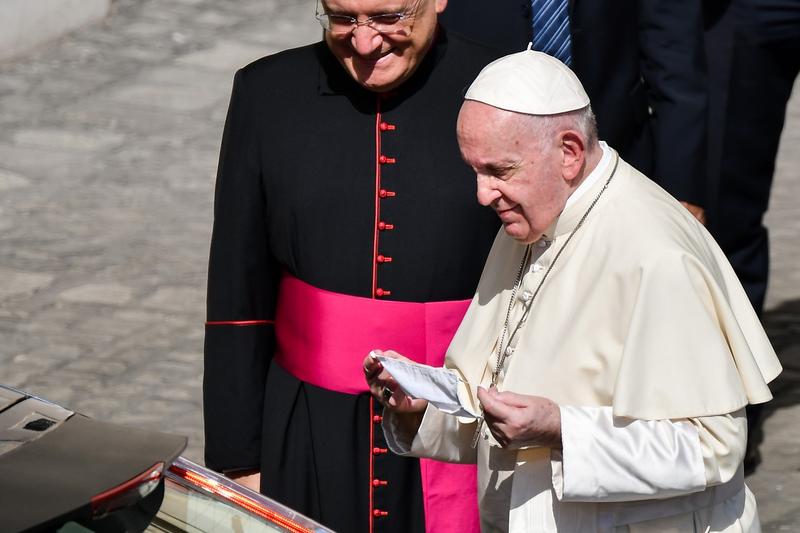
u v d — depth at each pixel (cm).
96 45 3344
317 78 1152
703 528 945
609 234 933
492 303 1039
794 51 1647
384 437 1120
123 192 2600
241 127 1155
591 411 905
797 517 1584
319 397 1132
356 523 1138
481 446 1023
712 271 934
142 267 2286
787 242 2400
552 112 902
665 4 1412
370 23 1038
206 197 2594
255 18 3528
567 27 1334
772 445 1747
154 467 781
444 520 1143
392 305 1122
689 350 895
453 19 1350
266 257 1166
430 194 1127
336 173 1128
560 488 912
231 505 859
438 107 1145
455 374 992
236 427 1159
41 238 2389
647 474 884
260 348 1172
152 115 2975
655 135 1455
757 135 1672
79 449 795
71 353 1986
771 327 2067
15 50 3275
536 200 919
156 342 2030
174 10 3562
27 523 707
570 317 941
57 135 2855
